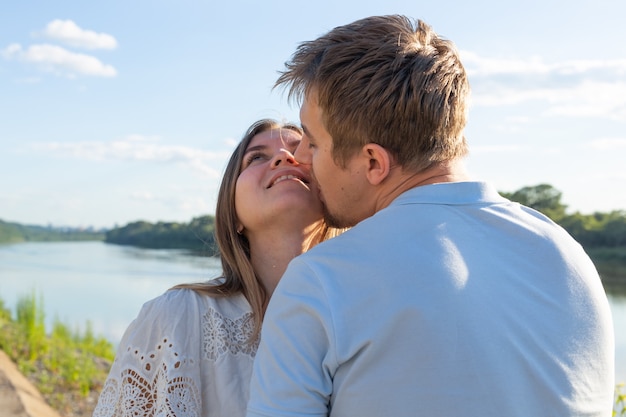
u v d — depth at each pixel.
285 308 1.42
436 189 1.46
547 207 19.17
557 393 1.33
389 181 1.51
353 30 1.50
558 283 1.41
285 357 1.39
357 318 1.34
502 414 1.28
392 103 1.43
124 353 1.89
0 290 32.62
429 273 1.33
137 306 26.28
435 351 1.29
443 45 1.51
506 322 1.32
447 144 1.47
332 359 1.35
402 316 1.31
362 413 1.33
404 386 1.30
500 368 1.29
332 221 1.65
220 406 1.89
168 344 1.86
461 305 1.31
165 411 1.79
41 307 12.54
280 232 2.02
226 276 2.04
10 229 139.62
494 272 1.36
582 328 1.40
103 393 1.91
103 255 69.38
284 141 2.10
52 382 9.74
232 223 2.05
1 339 11.90
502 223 1.44
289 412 1.35
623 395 2.58
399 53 1.45
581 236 25.20
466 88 1.51
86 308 25.66
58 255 73.25
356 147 1.49
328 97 1.49
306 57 1.55
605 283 19.83
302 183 2.02
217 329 1.92
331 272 1.40
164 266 45.88
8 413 7.36
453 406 1.28
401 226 1.40
